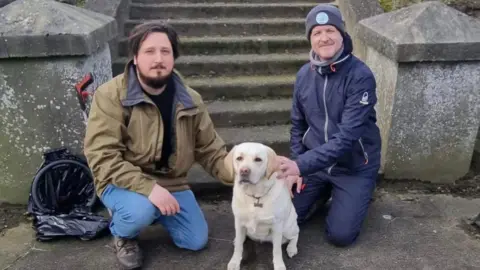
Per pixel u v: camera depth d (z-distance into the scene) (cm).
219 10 539
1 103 307
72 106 312
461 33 323
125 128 248
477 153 393
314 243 290
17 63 299
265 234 256
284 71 470
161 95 251
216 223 312
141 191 246
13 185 327
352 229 280
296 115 305
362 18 462
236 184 246
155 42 232
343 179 294
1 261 268
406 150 352
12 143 318
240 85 437
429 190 355
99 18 350
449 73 333
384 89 354
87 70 310
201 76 461
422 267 266
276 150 381
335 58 267
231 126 411
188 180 339
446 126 347
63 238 290
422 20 330
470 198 345
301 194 305
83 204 314
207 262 270
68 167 307
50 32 292
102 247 283
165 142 260
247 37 503
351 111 265
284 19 536
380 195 348
